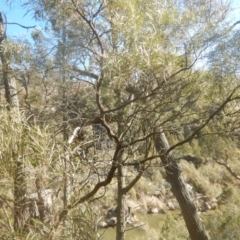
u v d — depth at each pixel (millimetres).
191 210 4945
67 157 1664
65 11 2260
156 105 2508
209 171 11031
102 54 2121
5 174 1453
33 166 1486
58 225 1383
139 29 2021
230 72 2359
